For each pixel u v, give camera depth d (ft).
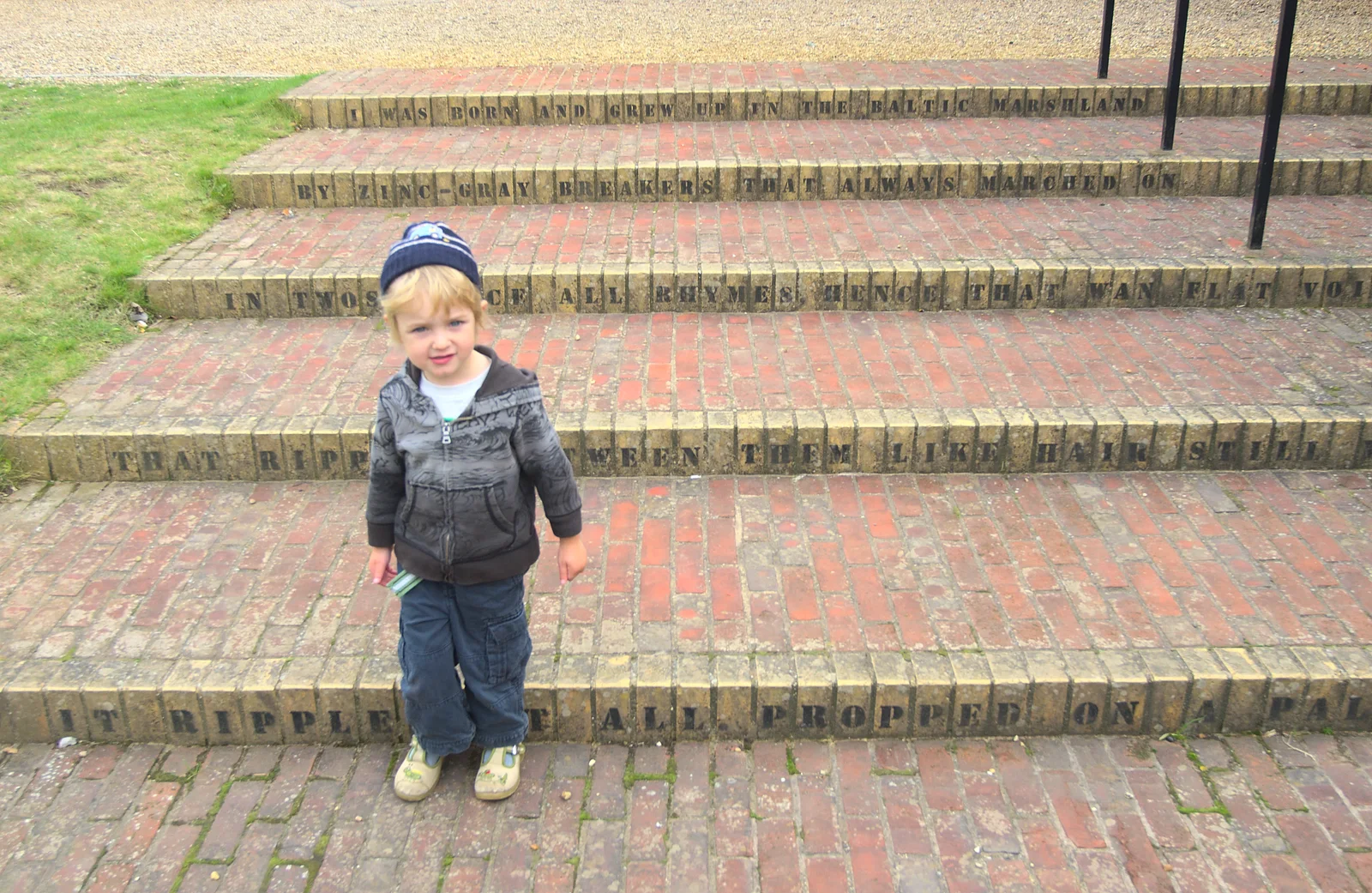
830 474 14.44
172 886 9.46
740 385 15.19
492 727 10.19
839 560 12.64
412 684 9.64
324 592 12.23
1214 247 17.97
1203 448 14.10
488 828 10.04
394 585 9.45
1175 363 15.58
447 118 24.22
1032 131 22.90
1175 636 11.30
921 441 14.16
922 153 21.35
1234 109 23.84
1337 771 10.49
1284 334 16.42
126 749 11.02
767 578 12.35
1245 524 13.12
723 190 20.74
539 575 12.42
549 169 20.61
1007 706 10.87
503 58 28.76
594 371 15.66
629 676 10.87
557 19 33.88
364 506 13.87
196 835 10.00
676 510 13.65
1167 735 10.98
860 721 10.98
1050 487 14.02
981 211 20.06
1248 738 10.94
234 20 35.22
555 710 10.89
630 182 20.70
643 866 9.61
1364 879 9.32
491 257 18.11
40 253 17.83
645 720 10.95
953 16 32.76
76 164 20.98
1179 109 23.84
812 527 13.28
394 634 11.57
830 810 10.18
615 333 16.90
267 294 17.44
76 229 18.72
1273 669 10.77
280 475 14.40
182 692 10.84
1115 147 21.54
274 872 9.61
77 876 9.55
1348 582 12.06
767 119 24.22
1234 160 20.30
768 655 11.17
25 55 30.19
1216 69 25.45
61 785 10.54
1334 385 14.83
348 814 10.22
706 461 14.33
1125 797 10.25
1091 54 27.78
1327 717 10.89
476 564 9.27
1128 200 20.52
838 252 18.08
